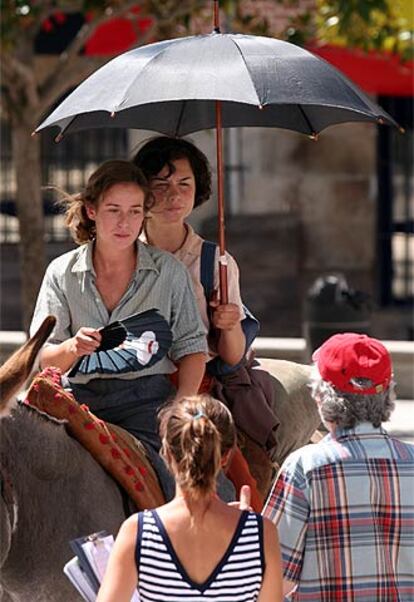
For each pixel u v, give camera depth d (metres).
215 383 14.49
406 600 10.79
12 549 11.23
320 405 11.16
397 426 28.73
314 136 15.52
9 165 49.19
